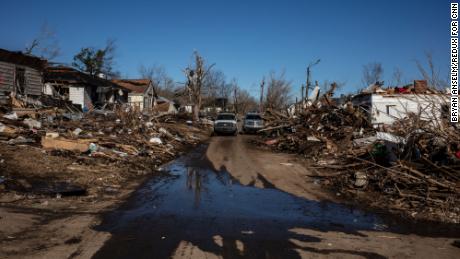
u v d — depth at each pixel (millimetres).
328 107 23547
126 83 50094
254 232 6574
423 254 5633
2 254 5055
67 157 12367
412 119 12359
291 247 5805
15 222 6398
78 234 6105
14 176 9422
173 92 78062
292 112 32562
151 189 10273
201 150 21125
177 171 13711
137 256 5246
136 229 6520
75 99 33312
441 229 7094
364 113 22281
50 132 14531
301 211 8359
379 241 6242
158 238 6066
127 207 8164
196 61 44000
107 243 5738
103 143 14867
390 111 22312
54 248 5414
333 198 9781
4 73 23219
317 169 14438
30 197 8242
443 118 11094
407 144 11570
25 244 5492
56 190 8891
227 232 6520
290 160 17156
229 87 81688
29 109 19266
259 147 23266
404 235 6652
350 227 7129
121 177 11523
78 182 10047
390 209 8633
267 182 11922
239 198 9547
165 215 7582
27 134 14383
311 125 22750
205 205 8641
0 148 11656
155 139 19328
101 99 37531
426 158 10242
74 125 18094
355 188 10766
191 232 6449
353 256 5477
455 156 10156
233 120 33156
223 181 11945
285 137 23234
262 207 8656
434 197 9023
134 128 20734
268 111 33000
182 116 40062
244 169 14445
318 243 6043
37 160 11227
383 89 23938
